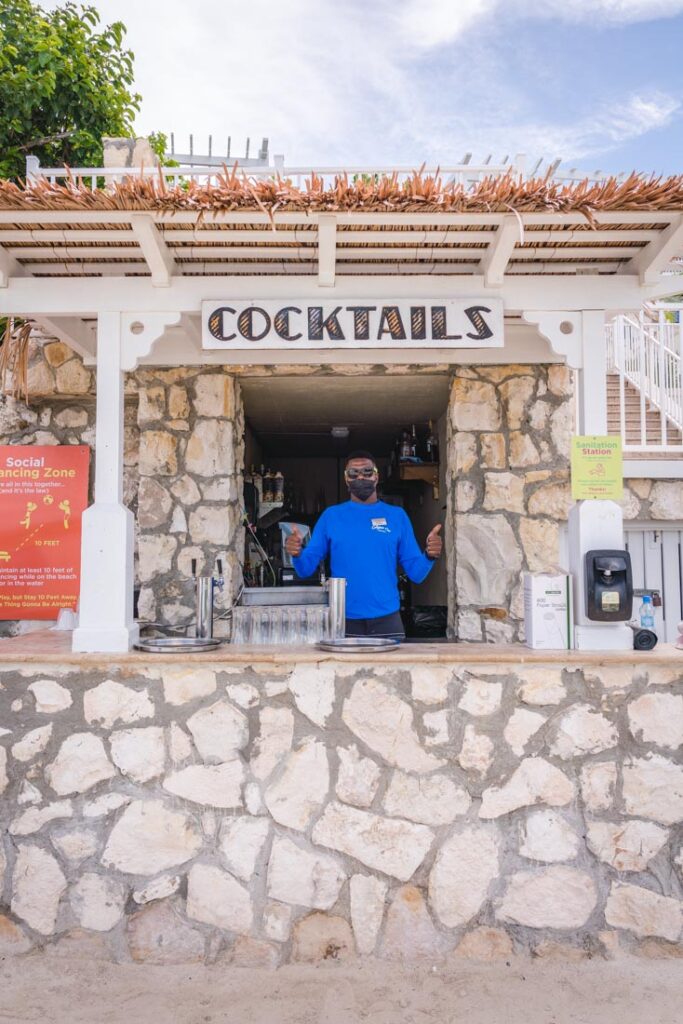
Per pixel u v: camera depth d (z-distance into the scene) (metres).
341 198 3.02
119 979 2.97
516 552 5.05
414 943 3.07
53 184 3.05
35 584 5.38
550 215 3.13
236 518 5.40
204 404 5.12
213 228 3.27
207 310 3.52
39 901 3.12
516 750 3.16
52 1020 2.71
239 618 3.64
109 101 8.34
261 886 3.10
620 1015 2.74
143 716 3.19
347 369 5.11
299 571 4.27
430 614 6.30
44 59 7.78
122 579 3.38
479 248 3.48
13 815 3.17
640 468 5.76
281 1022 2.70
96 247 3.44
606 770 3.16
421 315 3.54
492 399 5.09
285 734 3.16
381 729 3.16
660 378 6.43
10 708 3.21
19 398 5.43
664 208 3.06
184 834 3.13
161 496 5.09
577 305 3.55
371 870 3.11
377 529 4.22
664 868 3.13
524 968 3.02
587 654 3.20
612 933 3.09
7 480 5.42
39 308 3.54
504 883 3.10
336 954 3.07
